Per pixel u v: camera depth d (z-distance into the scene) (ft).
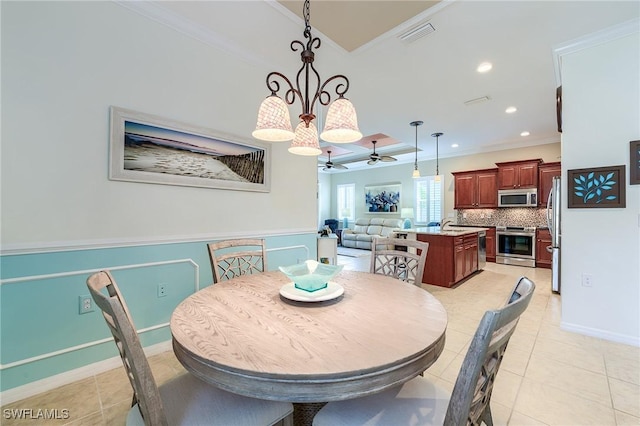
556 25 7.86
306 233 11.62
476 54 9.27
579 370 6.68
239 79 9.23
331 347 3.09
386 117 15.17
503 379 6.36
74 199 6.28
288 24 7.86
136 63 7.08
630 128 7.91
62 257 6.19
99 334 6.63
